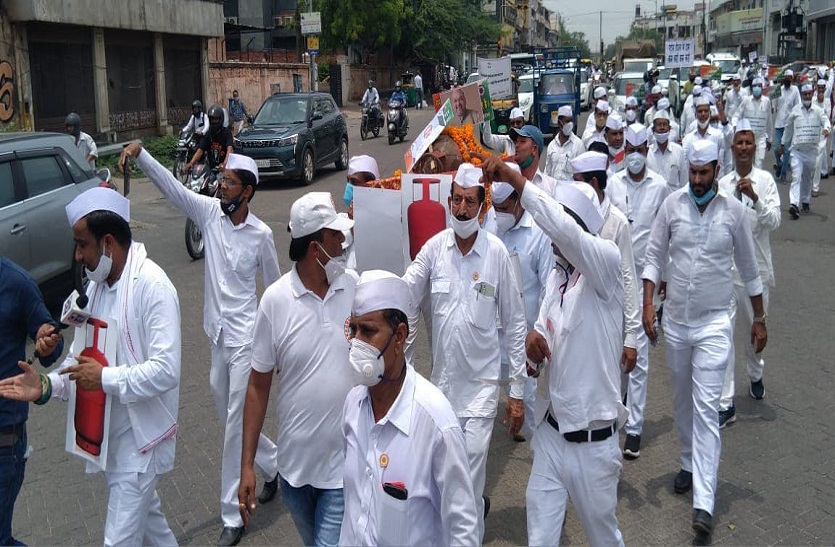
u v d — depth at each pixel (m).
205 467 5.55
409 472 2.52
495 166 3.46
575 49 31.50
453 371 4.19
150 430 3.46
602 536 3.68
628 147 6.64
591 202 3.59
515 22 88.25
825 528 4.60
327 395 3.46
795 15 43.09
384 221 5.13
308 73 33.44
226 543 4.54
